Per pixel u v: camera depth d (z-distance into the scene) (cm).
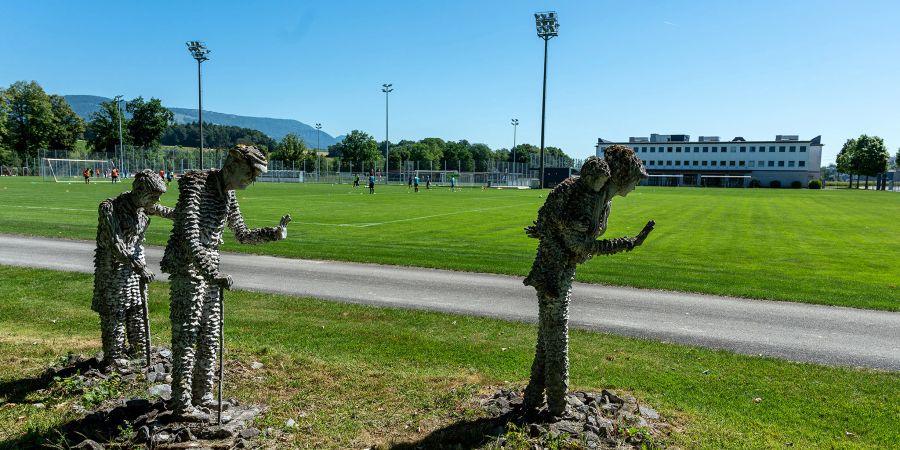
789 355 859
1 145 9481
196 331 554
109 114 10975
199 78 5822
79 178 8231
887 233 2473
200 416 556
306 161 11306
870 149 10031
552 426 554
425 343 879
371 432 575
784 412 646
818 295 1245
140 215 665
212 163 10162
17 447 534
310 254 1702
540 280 538
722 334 962
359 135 12094
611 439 537
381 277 1391
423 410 626
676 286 1321
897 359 847
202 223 523
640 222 2916
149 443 523
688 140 11981
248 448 531
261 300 1134
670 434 574
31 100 9944
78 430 555
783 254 1852
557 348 550
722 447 552
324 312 1052
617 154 511
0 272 1351
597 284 1341
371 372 744
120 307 693
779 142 10850
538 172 9150
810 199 5338
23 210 2978
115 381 665
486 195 5506
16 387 674
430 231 2402
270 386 691
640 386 723
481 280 1375
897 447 564
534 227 549
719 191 7488
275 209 3472
